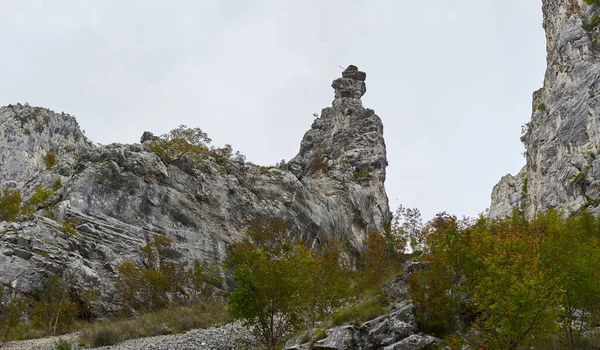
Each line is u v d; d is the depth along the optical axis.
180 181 69.88
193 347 27.16
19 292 45.69
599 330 20.23
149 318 39.44
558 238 20.72
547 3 83.94
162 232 63.53
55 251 51.03
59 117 166.00
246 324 25.36
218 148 84.00
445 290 23.22
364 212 114.06
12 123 150.62
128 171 64.19
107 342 31.52
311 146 145.25
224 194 74.44
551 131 68.38
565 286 19.14
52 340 34.62
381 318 22.62
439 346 20.70
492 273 18.77
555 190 62.25
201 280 54.94
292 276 25.73
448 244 23.48
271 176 86.88
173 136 79.38
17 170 142.62
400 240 54.28
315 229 86.56
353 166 132.25
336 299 31.33
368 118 144.00
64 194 61.22
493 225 27.16
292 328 27.33
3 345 33.81
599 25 68.50
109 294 50.12
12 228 51.50
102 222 59.00
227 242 68.75
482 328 19.41
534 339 18.72
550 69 75.12
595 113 60.44
